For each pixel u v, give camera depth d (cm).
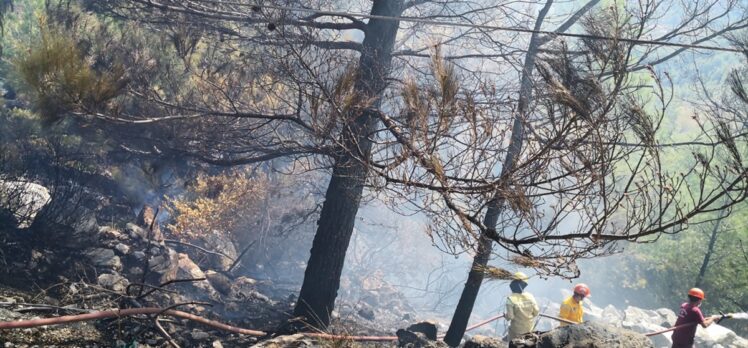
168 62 1085
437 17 1172
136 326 922
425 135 699
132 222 1348
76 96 873
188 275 1299
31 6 1574
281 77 998
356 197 1081
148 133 1071
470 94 733
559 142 662
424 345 1031
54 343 802
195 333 977
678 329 1115
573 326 753
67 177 1278
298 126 1127
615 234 643
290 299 1415
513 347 757
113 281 1041
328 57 958
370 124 993
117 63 935
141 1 1102
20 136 1266
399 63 1180
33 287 959
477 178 716
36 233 1056
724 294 1927
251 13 1088
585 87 622
